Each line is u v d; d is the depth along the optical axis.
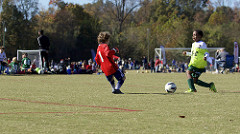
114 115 12.62
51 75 45.00
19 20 129.38
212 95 19.45
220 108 14.48
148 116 12.46
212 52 83.31
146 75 48.47
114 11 141.25
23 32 130.62
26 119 11.75
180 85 28.70
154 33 139.50
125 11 140.12
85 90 22.89
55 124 10.97
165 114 12.90
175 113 13.14
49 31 136.88
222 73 57.69
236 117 12.37
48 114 12.77
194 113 13.18
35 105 15.16
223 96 18.95
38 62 53.53
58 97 18.36
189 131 10.17
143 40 137.00
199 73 21.59
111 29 141.50
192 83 21.52
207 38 138.62
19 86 26.12
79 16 142.50
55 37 134.88
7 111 13.44
